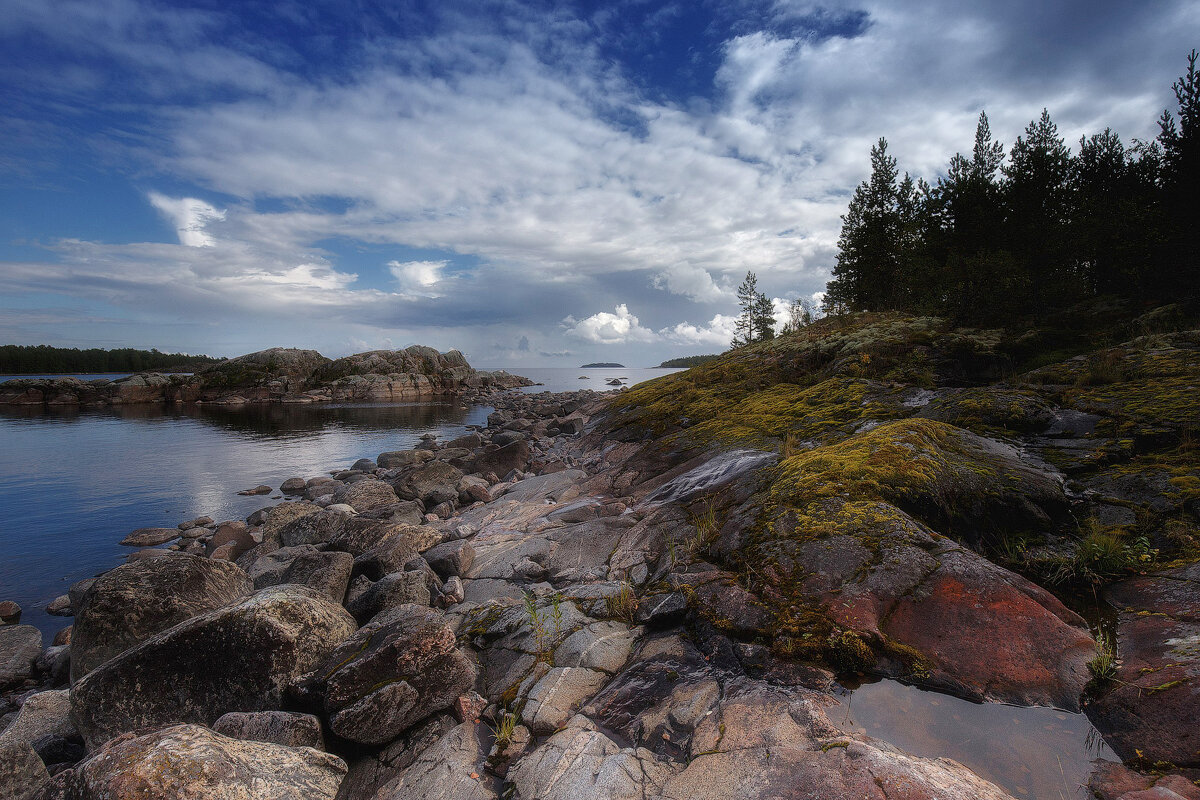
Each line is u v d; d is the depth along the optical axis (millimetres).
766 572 6023
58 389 56344
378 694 4949
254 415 46969
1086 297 17375
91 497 18578
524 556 9039
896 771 3494
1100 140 23984
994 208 18406
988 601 5078
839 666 4852
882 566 5645
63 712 6016
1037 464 7926
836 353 17375
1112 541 6043
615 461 15438
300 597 6027
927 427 8484
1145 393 8945
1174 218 15125
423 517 13438
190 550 13328
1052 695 4320
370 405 57938
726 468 10594
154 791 3633
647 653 5578
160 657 5426
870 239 27125
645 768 4102
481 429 36000
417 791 4371
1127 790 3439
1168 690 3957
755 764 3859
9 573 12047
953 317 17641
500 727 5023
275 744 4539
